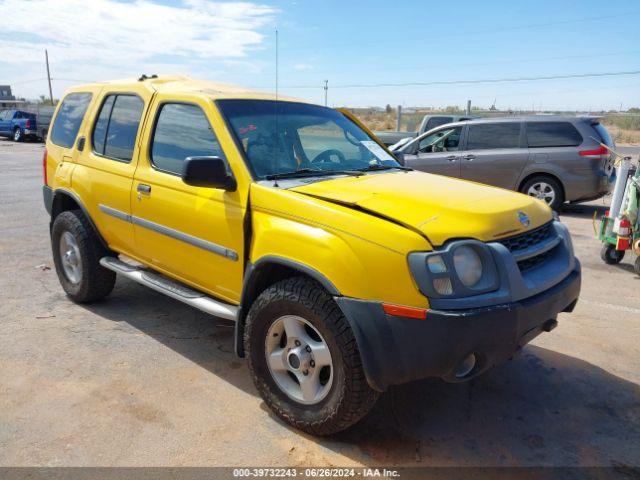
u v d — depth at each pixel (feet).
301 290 10.09
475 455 10.09
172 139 13.33
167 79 15.38
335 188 10.93
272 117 13.08
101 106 16.03
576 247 25.53
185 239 12.67
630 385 12.73
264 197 10.89
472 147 35.17
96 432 10.45
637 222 20.99
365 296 9.25
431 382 12.78
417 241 9.12
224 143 11.94
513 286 9.50
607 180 32.48
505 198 11.34
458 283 9.04
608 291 19.29
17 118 94.68
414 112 88.89
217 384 12.38
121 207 14.51
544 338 15.21
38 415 10.95
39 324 15.39
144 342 14.42
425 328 8.87
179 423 10.82
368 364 9.23
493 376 13.07
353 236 9.48
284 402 10.78
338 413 9.82
